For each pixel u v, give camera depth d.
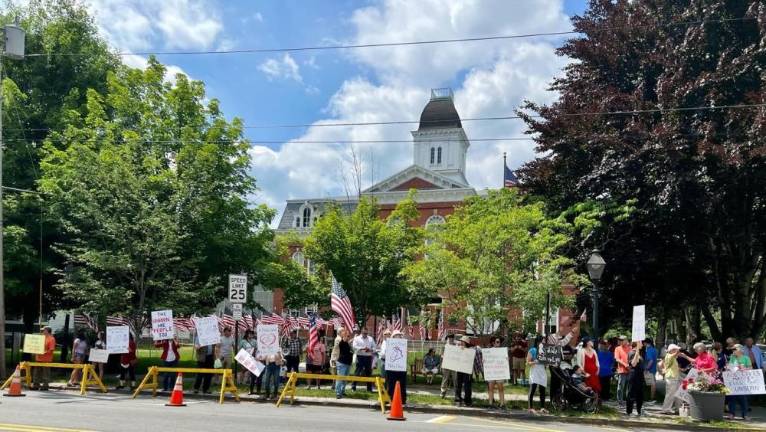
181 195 21.50
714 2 21.08
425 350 31.36
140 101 25.16
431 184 55.94
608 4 24.52
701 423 14.92
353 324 21.38
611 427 14.48
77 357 20.22
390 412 13.84
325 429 11.41
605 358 18.77
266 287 26.12
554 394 16.44
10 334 33.06
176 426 11.12
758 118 17.92
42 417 11.93
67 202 22.44
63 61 27.30
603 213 20.81
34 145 25.64
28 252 23.27
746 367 16.45
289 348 20.03
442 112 71.38
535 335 22.94
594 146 21.53
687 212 20.42
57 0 28.47
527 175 25.17
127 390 18.58
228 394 17.64
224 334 19.11
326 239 25.33
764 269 24.45
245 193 26.34
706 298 25.31
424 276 21.58
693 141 19.45
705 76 19.67
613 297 24.23
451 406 16.09
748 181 19.47
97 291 20.83
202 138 24.80
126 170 20.98
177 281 21.36
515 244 20.55
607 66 23.55
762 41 19.48
